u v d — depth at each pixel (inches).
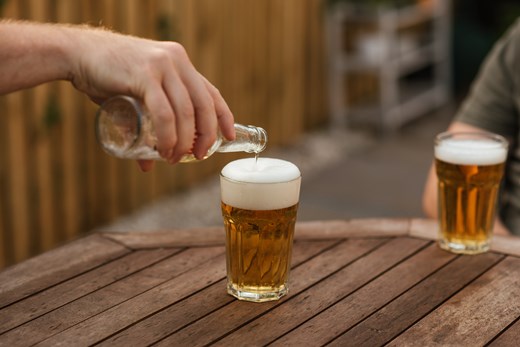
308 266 48.9
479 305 44.9
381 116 159.0
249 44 135.8
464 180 49.8
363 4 151.0
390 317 43.6
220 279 47.5
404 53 164.4
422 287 46.7
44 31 43.1
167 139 40.9
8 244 99.3
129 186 116.8
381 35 152.9
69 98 104.6
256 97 140.3
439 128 162.7
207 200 124.7
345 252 50.8
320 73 157.8
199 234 53.4
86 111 107.6
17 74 42.5
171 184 125.0
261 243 44.3
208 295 45.6
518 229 64.5
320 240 52.4
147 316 43.6
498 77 66.1
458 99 181.2
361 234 53.2
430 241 52.4
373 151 149.3
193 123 41.8
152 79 40.8
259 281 44.8
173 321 43.1
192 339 41.6
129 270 48.5
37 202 102.5
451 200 50.6
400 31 166.9
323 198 126.7
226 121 43.6
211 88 43.4
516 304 45.1
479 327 42.9
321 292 45.9
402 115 163.9
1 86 42.6
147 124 41.2
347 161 143.9
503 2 190.1
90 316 43.6
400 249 51.3
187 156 44.5
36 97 99.7
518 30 65.7
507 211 65.9
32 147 100.7
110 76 41.8
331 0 153.3
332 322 43.1
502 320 43.5
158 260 49.8
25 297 45.5
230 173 44.2
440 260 49.9
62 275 47.9
